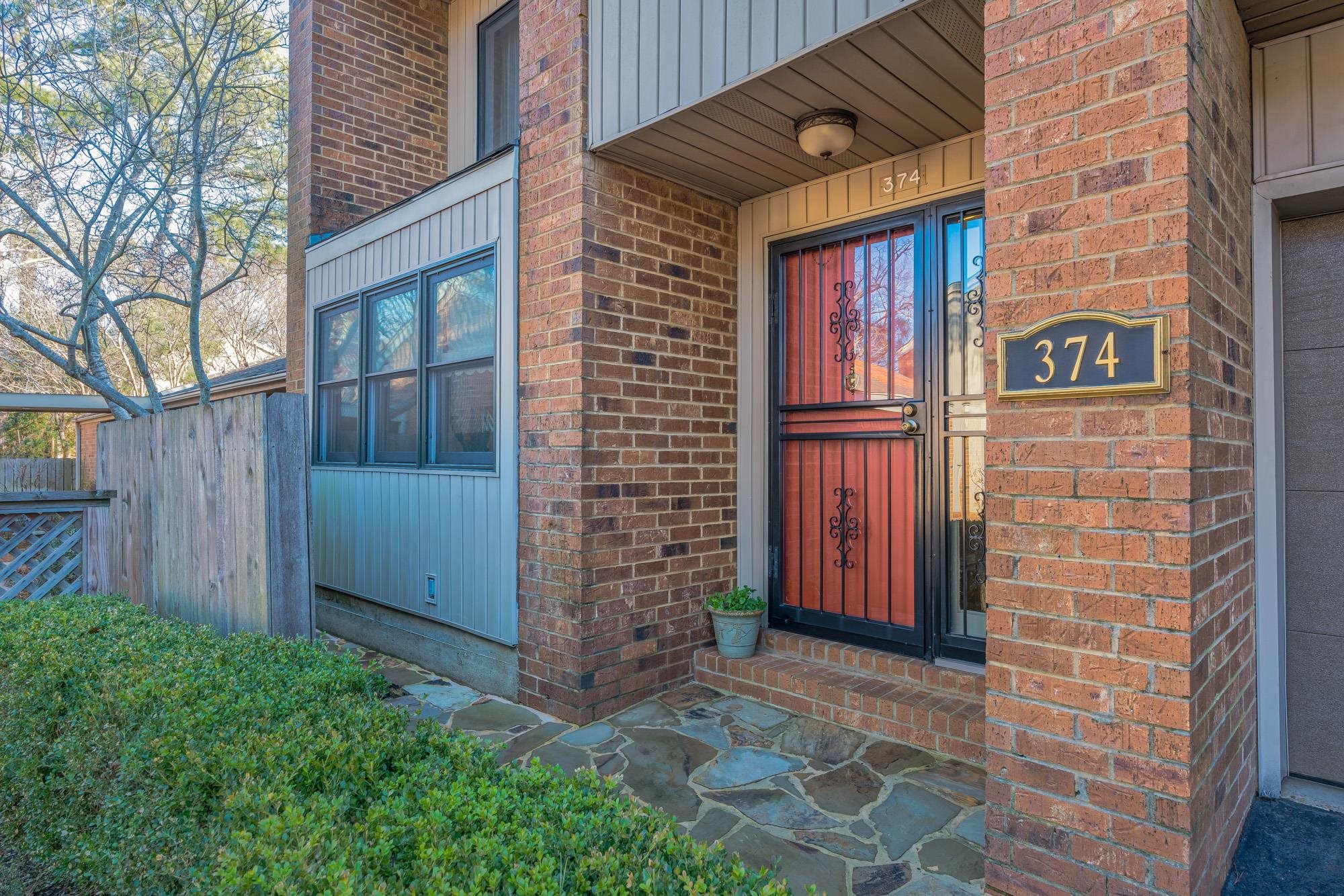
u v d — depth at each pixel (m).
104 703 2.40
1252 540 2.78
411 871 1.50
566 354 3.92
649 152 3.89
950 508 3.80
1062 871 2.15
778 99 3.32
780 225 4.49
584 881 1.43
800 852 2.60
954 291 3.79
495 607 4.37
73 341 5.35
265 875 1.39
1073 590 2.14
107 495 5.17
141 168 5.66
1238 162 2.62
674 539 4.29
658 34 3.51
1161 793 1.98
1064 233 2.19
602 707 3.92
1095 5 2.14
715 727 3.73
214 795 1.86
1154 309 2.03
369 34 6.55
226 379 10.55
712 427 4.54
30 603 4.04
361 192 6.54
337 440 6.20
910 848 2.62
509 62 6.44
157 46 5.79
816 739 3.56
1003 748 2.27
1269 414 2.82
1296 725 2.98
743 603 4.29
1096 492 2.11
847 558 4.22
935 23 2.72
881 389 4.10
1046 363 2.19
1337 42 2.68
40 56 5.45
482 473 4.48
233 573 3.70
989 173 2.35
